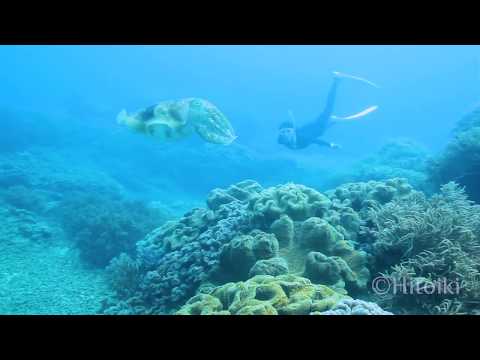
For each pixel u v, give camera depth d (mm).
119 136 25406
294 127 10211
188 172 22344
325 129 11617
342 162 29531
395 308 4074
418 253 4508
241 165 23234
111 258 8477
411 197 6164
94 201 12117
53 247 9062
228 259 4922
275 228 5059
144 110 3359
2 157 18984
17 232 9602
